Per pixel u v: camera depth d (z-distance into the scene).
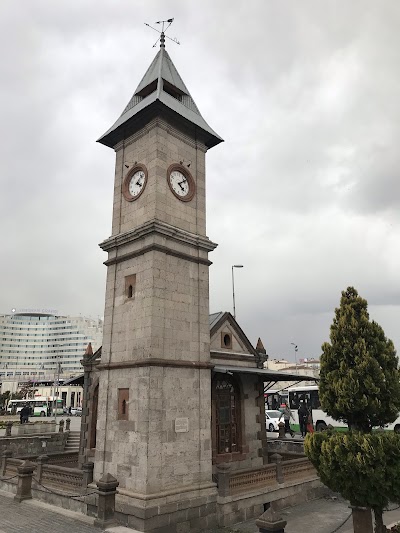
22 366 179.88
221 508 16.34
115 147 21.22
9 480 19.94
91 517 14.60
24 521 14.34
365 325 12.98
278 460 19.58
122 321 17.78
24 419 43.56
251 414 22.95
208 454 17.00
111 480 14.31
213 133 21.12
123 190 19.97
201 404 17.33
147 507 14.24
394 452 11.38
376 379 12.30
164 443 15.52
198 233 19.59
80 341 178.62
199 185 20.41
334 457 11.72
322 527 16.38
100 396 17.64
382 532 11.86
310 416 38.69
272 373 21.27
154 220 17.20
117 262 18.92
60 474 18.45
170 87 21.44
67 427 39.75
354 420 12.57
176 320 17.34
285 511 18.61
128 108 21.95
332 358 13.16
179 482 15.67
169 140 19.41
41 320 187.00
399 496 11.25
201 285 18.88
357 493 11.52
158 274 17.05
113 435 16.53
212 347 22.31
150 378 15.67
